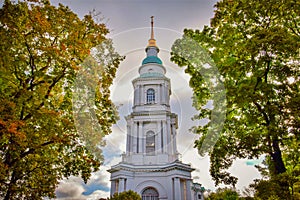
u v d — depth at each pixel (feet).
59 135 29.04
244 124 33.71
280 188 24.79
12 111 24.61
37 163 32.24
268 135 28.53
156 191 85.15
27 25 28.45
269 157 35.94
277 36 27.14
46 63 32.17
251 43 28.86
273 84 28.84
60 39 31.76
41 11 29.99
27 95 26.30
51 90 32.99
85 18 32.01
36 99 28.45
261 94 29.19
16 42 27.73
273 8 31.30
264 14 32.17
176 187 84.28
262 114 31.24
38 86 30.86
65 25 30.68
